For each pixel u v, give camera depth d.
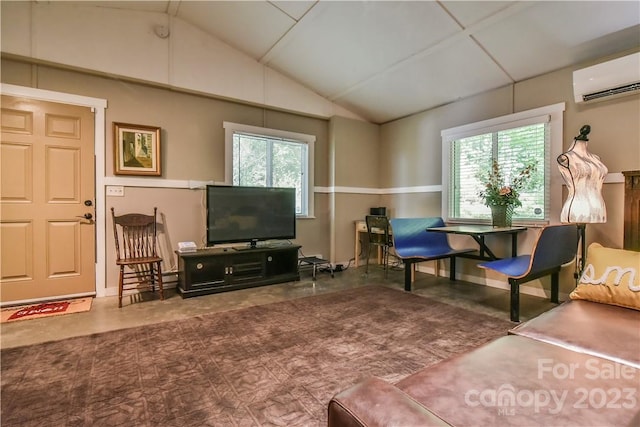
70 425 1.37
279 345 2.17
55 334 2.35
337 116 4.92
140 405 1.51
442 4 2.77
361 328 2.47
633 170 2.71
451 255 3.72
